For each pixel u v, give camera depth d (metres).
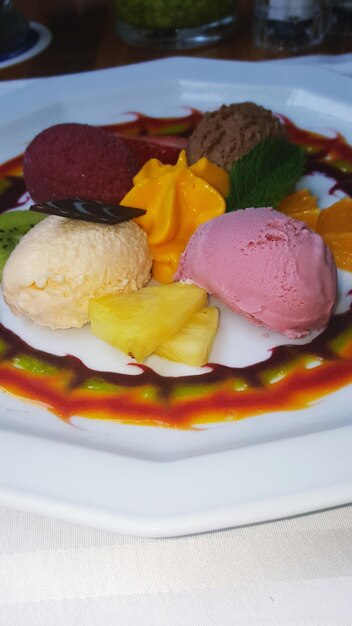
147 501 0.19
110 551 0.19
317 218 0.30
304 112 0.39
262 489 0.19
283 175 0.30
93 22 0.50
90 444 0.22
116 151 0.32
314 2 0.44
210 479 0.20
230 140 0.31
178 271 0.28
